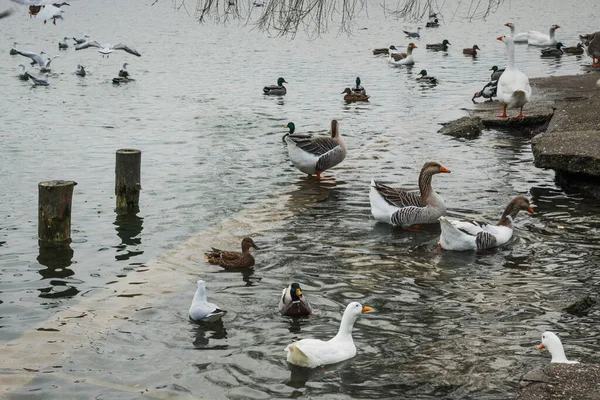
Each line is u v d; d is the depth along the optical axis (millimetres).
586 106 26375
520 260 15328
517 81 28156
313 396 10266
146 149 26203
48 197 16469
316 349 11086
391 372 10883
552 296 13430
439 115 31609
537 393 9688
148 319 12734
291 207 19203
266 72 46875
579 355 11227
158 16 85438
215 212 18812
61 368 11094
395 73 46312
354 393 10328
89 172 22906
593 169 19359
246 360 11320
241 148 26453
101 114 33125
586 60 49688
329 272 14758
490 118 28891
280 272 14781
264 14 15203
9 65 50219
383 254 15781
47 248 16250
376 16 82375
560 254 15594
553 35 57062
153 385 10602
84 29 72750
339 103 36000
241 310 13078
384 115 32562
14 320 12680
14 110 34000
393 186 21000
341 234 17109
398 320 12586
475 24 77000
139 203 19609
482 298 13430
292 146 21875
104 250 16125
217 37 66000
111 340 11977
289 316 12812
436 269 14898
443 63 50500
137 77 45062
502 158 24000
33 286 14156
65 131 29266
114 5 99062
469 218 17922
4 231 17328
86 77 45375
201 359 11352
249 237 15711
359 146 26438
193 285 14195
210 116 32812
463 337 11922
